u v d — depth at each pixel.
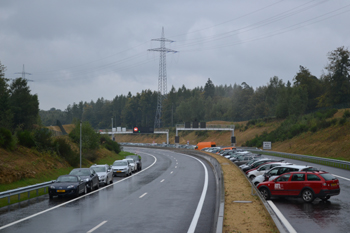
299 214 14.38
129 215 14.54
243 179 23.64
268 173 20.45
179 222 12.99
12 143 32.78
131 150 103.88
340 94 86.06
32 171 30.23
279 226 9.44
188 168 43.47
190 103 165.75
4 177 25.77
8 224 13.11
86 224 12.87
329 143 57.28
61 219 13.96
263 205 13.64
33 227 12.48
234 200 15.09
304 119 83.62
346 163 35.91
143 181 30.38
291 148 68.88
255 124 111.62
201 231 11.52
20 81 68.44
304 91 98.94
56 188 20.53
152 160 62.91
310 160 46.75
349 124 58.03
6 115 50.72
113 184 28.91
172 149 95.81
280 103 104.75
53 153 38.69
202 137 131.25
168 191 22.67
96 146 54.34
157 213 14.91
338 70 85.88
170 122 182.25
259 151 71.25
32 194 23.19
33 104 64.75
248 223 10.62
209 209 15.80
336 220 13.09
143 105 199.38
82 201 19.17
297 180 17.70
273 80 134.50
